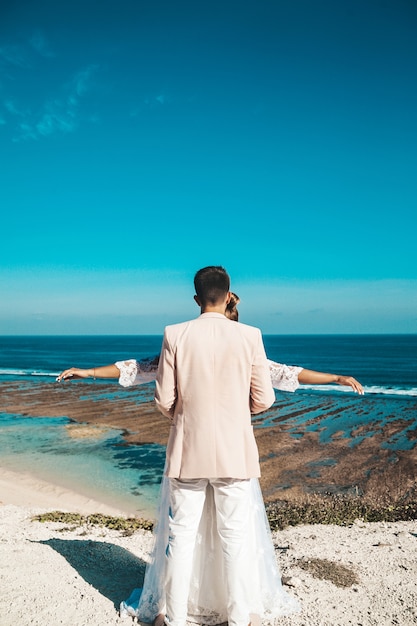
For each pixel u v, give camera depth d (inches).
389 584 141.6
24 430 771.4
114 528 265.7
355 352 4288.9
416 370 2353.6
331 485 466.6
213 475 96.6
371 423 819.4
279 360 3257.9
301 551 182.5
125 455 605.0
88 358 3730.3
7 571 138.3
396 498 408.8
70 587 129.7
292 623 114.2
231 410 98.0
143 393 1222.9
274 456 589.0
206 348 97.5
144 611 112.0
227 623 111.7
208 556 111.0
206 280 102.7
